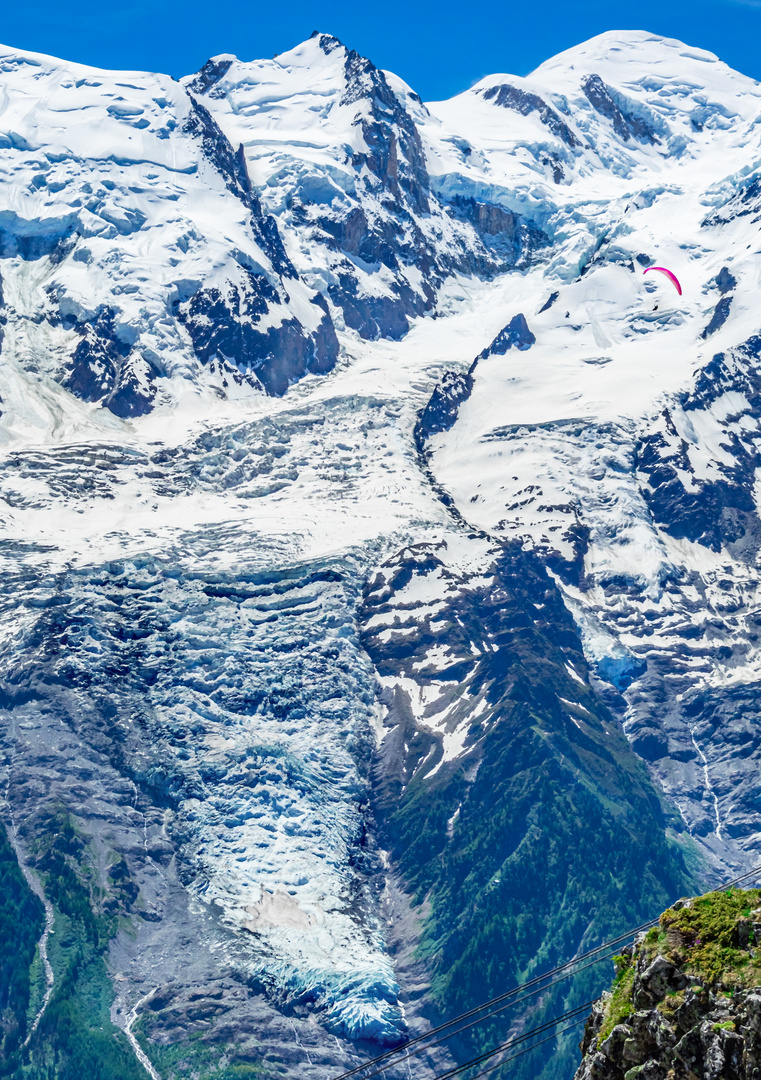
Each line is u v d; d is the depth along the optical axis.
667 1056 48.59
